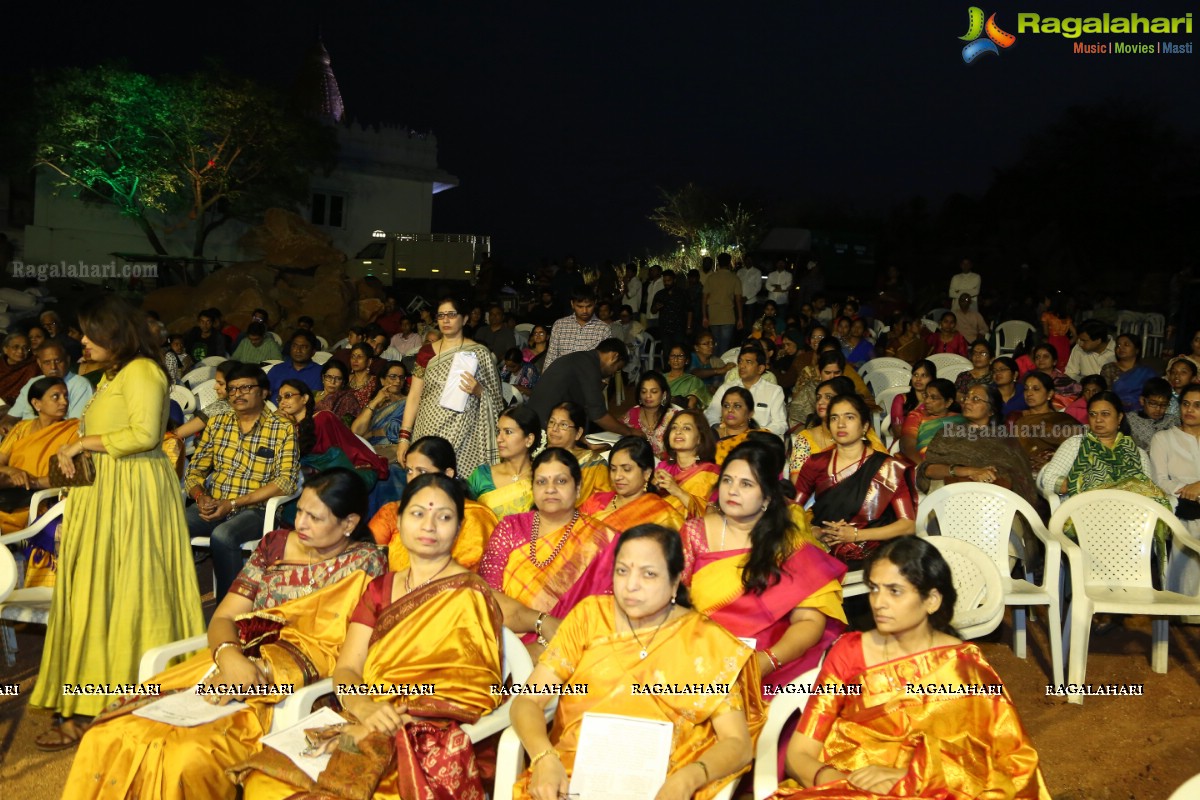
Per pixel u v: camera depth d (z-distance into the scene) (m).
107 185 25.17
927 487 6.62
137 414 4.53
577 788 3.10
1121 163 28.67
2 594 4.65
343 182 29.98
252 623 3.92
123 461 4.59
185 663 3.90
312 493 3.96
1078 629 4.98
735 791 3.59
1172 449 6.39
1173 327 16.70
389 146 30.91
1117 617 6.19
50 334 9.95
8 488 6.07
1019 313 18.52
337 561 4.05
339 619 3.90
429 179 31.28
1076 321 18.58
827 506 5.40
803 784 3.25
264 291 19.64
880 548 3.25
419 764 3.28
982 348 8.87
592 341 7.63
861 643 3.33
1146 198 28.23
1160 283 24.05
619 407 12.79
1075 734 4.62
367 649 3.68
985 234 32.06
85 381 7.07
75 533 4.57
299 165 27.48
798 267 23.98
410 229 31.31
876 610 3.21
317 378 9.86
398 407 8.31
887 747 3.22
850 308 14.95
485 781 3.62
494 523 4.84
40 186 25.17
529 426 5.29
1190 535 5.52
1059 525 5.64
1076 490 6.27
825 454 5.61
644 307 18.58
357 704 3.38
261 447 5.91
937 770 3.01
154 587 4.61
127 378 4.57
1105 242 28.70
